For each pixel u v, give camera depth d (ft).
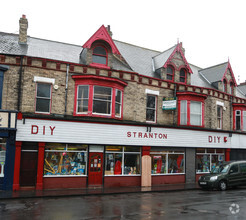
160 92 64.90
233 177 55.01
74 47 66.85
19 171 47.80
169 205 36.76
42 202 38.34
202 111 68.95
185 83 70.85
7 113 47.24
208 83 81.61
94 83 54.19
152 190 51.37
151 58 77.15
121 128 56.54
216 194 47.98
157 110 63.93
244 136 78.95
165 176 62.59
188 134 65.92
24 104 49.98
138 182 58.65
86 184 53.36
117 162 57.21
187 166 65.87
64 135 51.01
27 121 48.47
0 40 56.49
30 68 51.11
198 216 30.17
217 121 75.15
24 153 49.16
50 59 52.19
